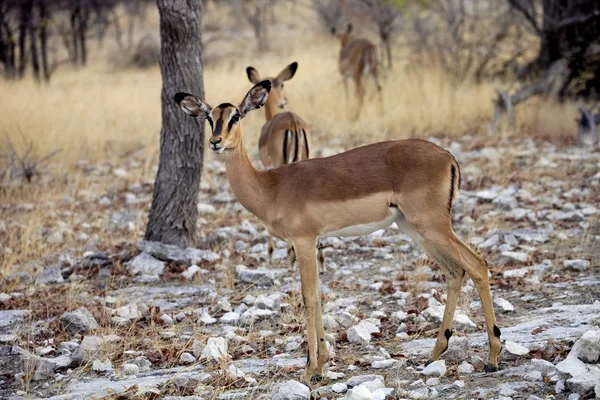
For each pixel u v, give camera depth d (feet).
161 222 41.65
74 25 138.21
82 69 132.67
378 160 26.18
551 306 31.24
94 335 31.04
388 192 25.98
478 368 25.38
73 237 46.16
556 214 44.73
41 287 37.63
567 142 65.77
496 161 58.70
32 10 111.14
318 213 26.32
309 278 26.14
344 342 29.25
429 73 89.56
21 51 110.83
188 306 34.60
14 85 92.58
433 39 100.27
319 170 26.68
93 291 37.06
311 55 119.75
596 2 80.84
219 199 53.57
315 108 82.02
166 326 32.17
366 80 81.66
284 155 42.42
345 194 26.17
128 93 91.97
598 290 32.53
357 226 26.63
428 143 26.17
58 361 28.58
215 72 105.50
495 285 34.37
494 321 25.00
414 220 25.62
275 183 27.30
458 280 26.07
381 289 34.81
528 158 60.13
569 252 38.17
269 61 119.65
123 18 175.73
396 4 95.40
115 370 27.91
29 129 68.08
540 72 84.53
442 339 25.98
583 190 50.21
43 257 41.96
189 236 42.01
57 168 63.93
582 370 22.61
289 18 175.01
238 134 27.27
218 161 66.49
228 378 25.90
